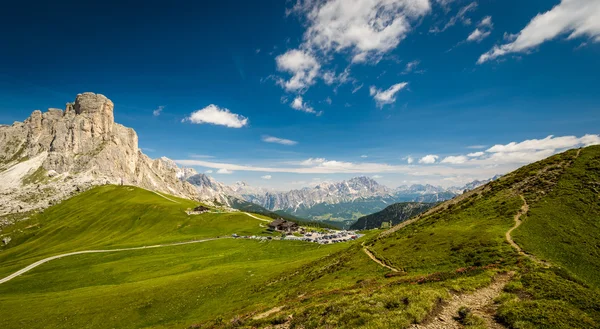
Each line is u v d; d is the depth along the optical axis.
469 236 47.22
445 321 20.98
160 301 63.50
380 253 55.91
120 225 198.75
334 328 21.67
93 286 89.69
